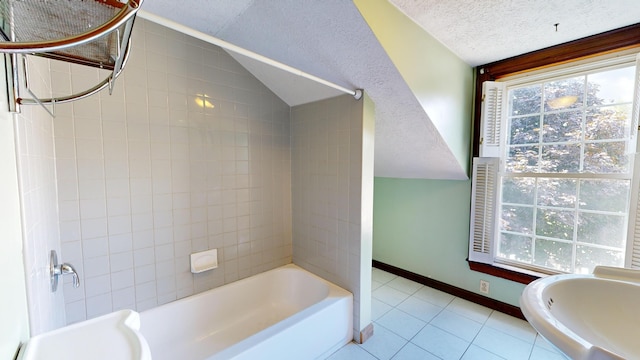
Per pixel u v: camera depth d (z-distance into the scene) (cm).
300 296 213
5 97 62
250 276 209
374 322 200
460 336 183
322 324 162
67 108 132
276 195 223
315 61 154
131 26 55
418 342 178
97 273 144
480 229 216
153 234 162
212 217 187
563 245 183
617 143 160
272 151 218
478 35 164
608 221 164
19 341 65
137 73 152
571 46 170
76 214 137
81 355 67
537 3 130
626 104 156
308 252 218
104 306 147
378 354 167
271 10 127
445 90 181
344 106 180
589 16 142
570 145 178
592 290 88
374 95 166
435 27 154
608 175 163
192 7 133
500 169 210
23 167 74
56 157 129
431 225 255
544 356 163
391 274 288
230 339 179
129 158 151
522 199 202
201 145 179
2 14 48
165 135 164
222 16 139
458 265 238
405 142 203
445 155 202
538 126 191
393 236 289
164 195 165
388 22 130
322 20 124
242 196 202
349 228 183
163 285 168
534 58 184
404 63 143
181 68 168
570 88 177
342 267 189
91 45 65
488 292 220
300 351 150
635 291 83
